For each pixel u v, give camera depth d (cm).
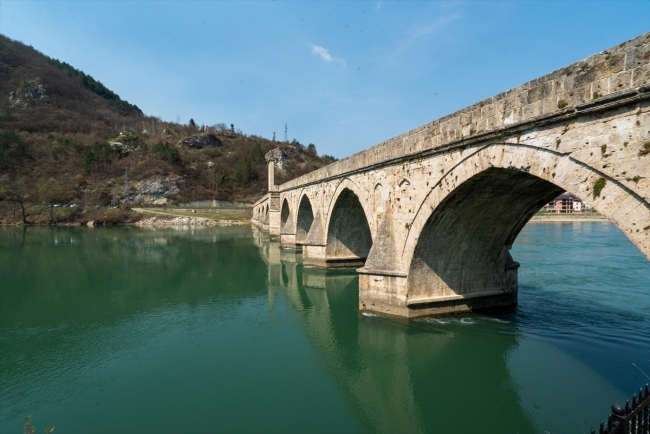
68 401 1142
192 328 1778
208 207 11656
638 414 607
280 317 1933
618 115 768
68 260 3644
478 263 1778
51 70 18075
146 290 2506
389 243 1767
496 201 1439
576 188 862
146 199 11244
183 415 1066
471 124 1201
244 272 3098
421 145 1493
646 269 2808
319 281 2722
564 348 1436
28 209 8831
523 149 1015
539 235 5559
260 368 1362
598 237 5178
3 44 17225
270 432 988
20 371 1342
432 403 1136
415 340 1542
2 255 3909
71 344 1583
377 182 1914
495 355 1401
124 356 1466
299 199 4075
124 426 1012
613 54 770
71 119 14912
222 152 15438
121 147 13150
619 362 1320
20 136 11300
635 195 740
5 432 991
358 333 1659
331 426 1020
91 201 9969
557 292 2148
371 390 1212
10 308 2084
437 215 1483
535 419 1025
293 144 18350
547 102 923
